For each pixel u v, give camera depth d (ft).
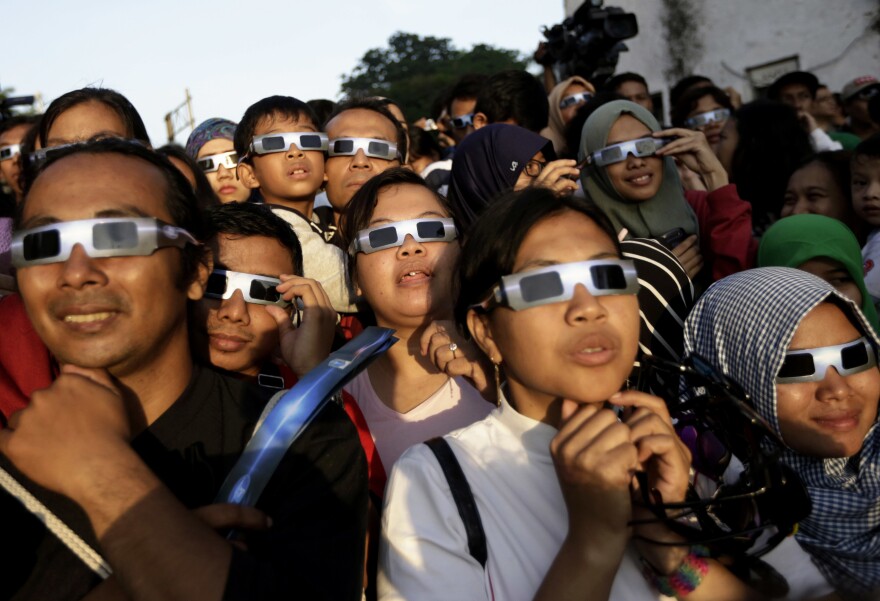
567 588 4.28
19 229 4.56
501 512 4.90
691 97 16.44
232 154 13.83
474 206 10.00
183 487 4.65
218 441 4.80
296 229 9.63
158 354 4.75
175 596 3.76
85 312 4.37
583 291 4.63
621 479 4.23
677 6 42.93
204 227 5.19
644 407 4.63
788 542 5.21
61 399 4.17
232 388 5.06
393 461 7.37
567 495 4.42
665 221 10.79
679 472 4.44
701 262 10.48
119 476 3.95
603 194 11.00
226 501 4.41
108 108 9.41
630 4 44.73
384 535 5.10
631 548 4.92
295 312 7.68
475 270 5.07
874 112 18.01
